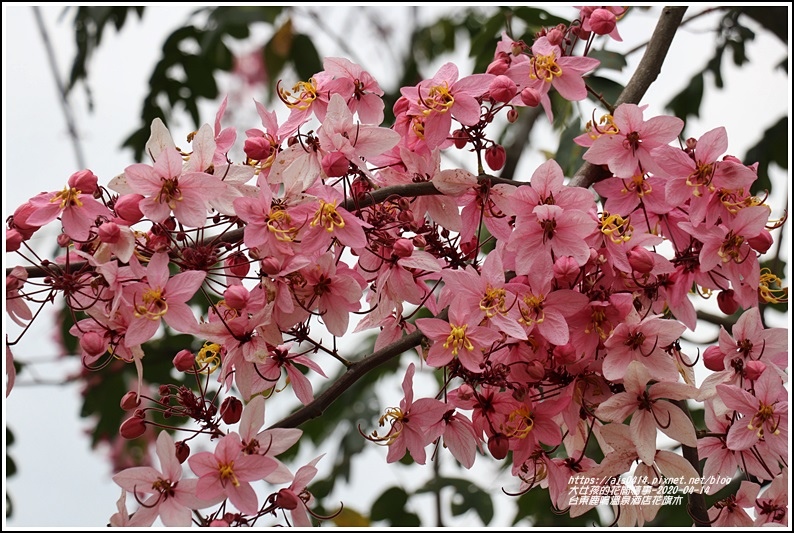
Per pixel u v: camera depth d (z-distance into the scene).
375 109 1.56
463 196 1.55
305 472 1.49
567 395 1.51
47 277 1.47
